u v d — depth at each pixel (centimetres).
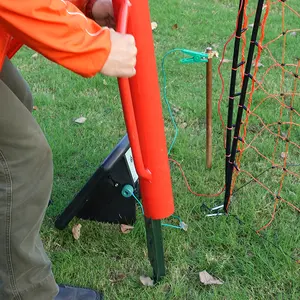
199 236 231
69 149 294
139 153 165
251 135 306
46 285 175
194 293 204
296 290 203
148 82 161
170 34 453
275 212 244
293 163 281
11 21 120
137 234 235
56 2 122
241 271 213
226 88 361
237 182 265
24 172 153
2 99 143
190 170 274
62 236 236
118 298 202
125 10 146
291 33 448
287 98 345
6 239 159
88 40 127
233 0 536
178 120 324
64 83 371
